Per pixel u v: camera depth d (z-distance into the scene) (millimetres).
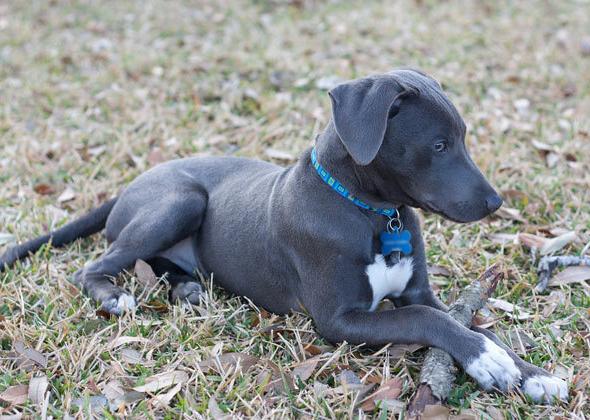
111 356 1172
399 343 1138
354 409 1083
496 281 1233
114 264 1321
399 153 1136
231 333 1230
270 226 1232
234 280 1293
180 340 1199
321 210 1175
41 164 1679
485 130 1736
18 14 2613
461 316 1169
